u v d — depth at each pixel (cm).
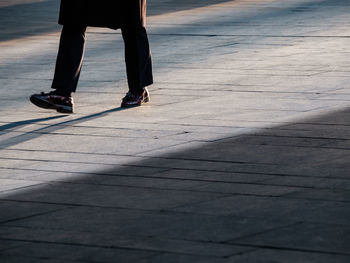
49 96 793
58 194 530
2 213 493
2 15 1698
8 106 851
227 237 432
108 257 411
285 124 703
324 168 561
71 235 447
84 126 738
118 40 1300
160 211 482
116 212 485
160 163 595
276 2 1748
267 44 1184
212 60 1069
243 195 507
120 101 855
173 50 1163
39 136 705
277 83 900
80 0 791
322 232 434
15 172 593
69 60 794
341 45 1148
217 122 724
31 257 415
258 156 600
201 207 486
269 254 404
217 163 586
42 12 1747
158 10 1666
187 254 409
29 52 1218
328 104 781
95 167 594
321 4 1684
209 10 1639
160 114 774
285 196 501
